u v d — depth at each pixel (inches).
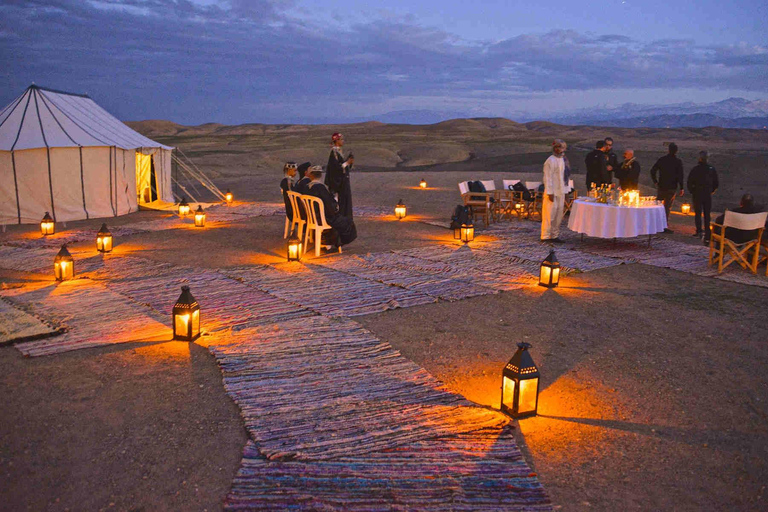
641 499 125.0
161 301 277.9
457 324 249.3
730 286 319.9
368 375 189.2
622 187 498.3
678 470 136.9
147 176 741.9
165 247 434.6
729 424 161.0
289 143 4097.0
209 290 301.1
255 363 197.9
